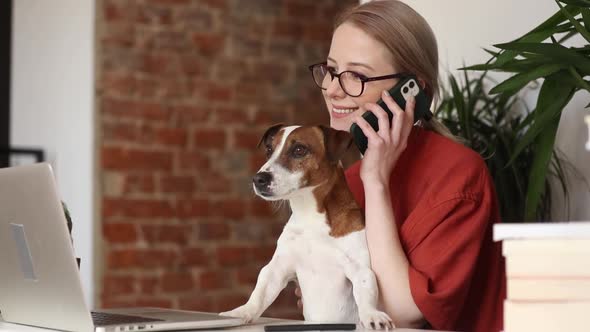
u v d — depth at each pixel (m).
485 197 1.80
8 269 1.67
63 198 4.00
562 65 1.85
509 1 2.56
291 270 1.73
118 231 3.94
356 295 1.64
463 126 2.35
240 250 4.26
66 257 1.47
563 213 2.37
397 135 1.75
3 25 4.20
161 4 4.07
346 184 1.74
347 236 1.69
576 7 1.96
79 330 1.50
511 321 1.11
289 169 1.68
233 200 4.25
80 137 3.92
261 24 4.33
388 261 1.66
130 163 3.98
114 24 3.95
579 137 2.33
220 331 1.50
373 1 1.93
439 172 1.82
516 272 1.11
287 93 4.40
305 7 4.45
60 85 4.01
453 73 2.75
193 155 4.14
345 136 1.70
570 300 1.08
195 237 4.14
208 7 4.19
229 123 4.24
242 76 4.28
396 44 1.87
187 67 4.13
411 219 1.76
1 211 1.62
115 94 3.95
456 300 1.67
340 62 1.90
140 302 3.98
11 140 4.20
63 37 4.00
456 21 2.75
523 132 2.35
